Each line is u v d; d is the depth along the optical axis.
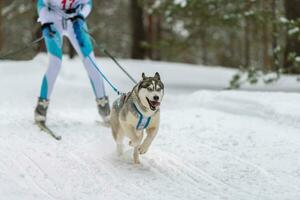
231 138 9.80
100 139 9.95
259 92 12.84
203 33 18.39
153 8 17.33
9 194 6.86
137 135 8.16
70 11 10.96
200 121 11.15
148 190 7.29
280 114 10.86
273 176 7.83
